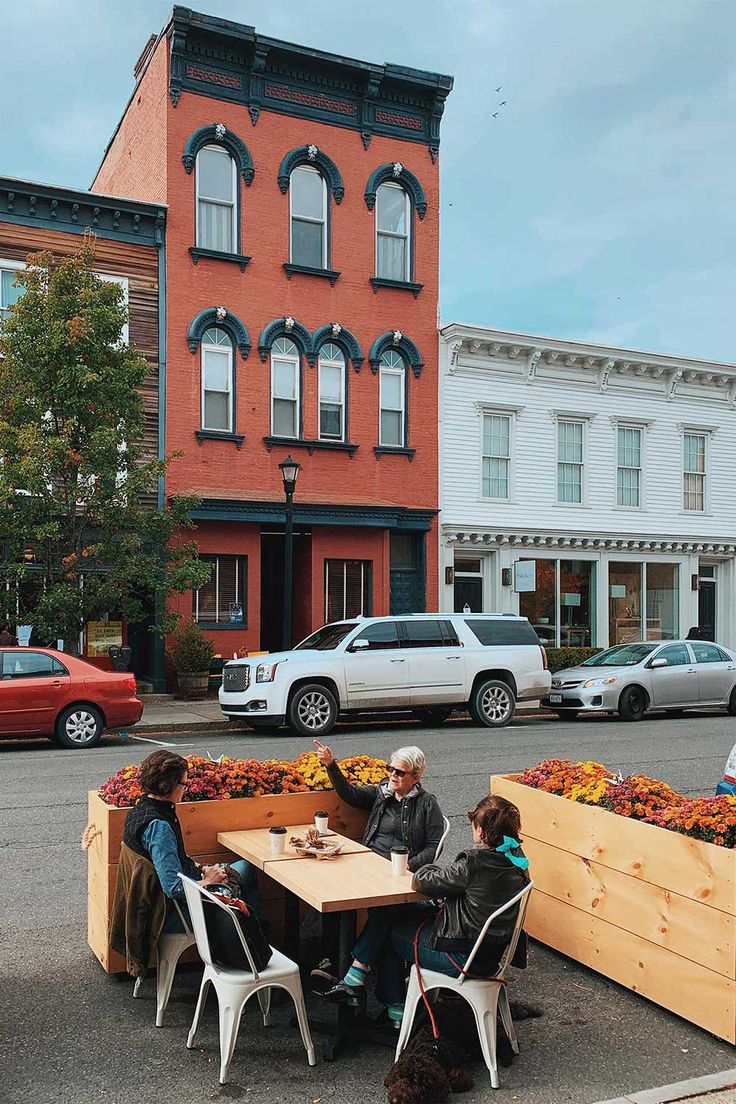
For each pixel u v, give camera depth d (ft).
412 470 76.74
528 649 57.26
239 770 20.16
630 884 17.89
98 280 56.65
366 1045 15.96
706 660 63.67
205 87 69.82
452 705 56.65
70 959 19.20
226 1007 14.71
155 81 71.41
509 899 15.23
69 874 24.67
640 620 87.66
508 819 15.52
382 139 76.43
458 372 78.74
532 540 81.25
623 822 18.10
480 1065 15.31
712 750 45.96
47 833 28.66
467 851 15.48
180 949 16.38
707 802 17.24
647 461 87.61
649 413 87.76
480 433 79.66
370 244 75.72
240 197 71.10
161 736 51.55
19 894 23.08
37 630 55.52
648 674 60.80
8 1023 16.39
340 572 73.87
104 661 66.49
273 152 72.28
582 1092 14.47
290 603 59.77
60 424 54.65
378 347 75.51
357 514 71.92
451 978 15.06
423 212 77.82
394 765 18.99
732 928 15.72
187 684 64.59
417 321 77.41
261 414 71.36
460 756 43.45
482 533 79.00
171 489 67.92
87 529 58.65
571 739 49.83
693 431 90.38
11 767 40.42
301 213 73.92
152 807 16.62
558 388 83.25
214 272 70.03
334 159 74.49
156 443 67.72
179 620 65.87
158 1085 14.42
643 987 17.51
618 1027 16.69
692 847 16.52
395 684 53.31
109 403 55.01
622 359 84.89
